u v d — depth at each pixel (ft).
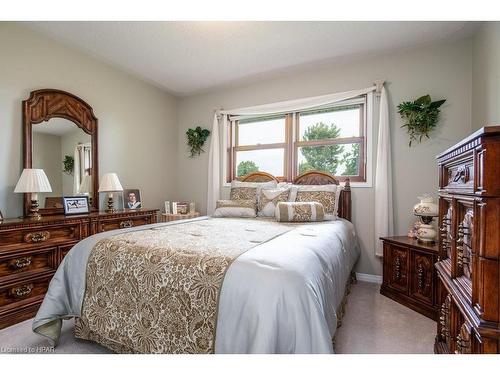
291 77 11.05
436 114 8.34
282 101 11.22
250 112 11.90
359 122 10.16
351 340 5.51
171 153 13.46
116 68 10.59
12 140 7.57
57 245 7.27
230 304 3.53
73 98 9.00
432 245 7.02
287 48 8.83
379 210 9.05
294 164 11.43
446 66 8.38
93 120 9.61
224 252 4.24
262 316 3.26
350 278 8.39
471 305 3.05
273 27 7.65
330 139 10.70
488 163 2.75
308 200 9.33
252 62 9.89
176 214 11.91
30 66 7.94
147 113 12.09
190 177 13.62
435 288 6.49
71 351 5.07
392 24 7.41
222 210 9.88
